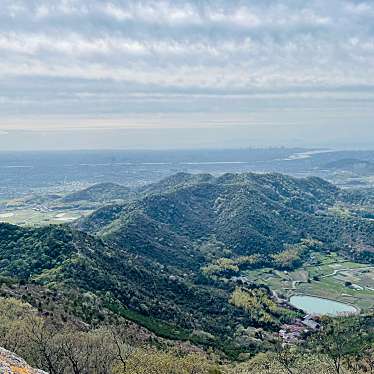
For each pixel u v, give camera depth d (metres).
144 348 109.88
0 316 95.50
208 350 147.12
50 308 125.50
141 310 174.75
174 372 79.25
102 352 83.12
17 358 31.27
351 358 117.31
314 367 97.50
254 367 111.25
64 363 78.50
